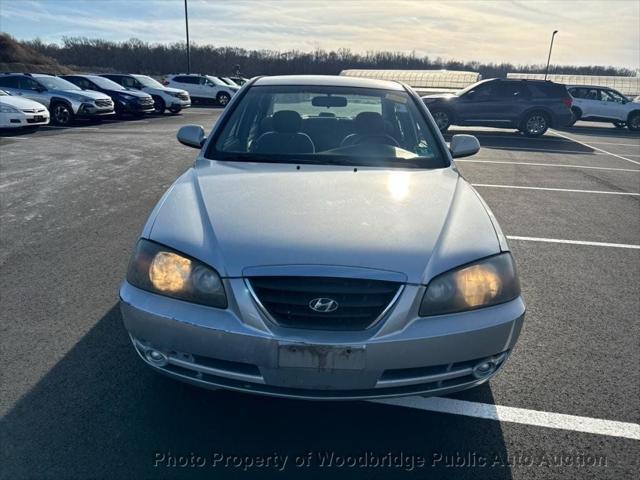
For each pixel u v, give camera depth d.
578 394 2.52
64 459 2.00
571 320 3.31
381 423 2.28
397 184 2.56
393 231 2.06
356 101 3.34
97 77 18.31
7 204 5.80
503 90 15.18
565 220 5.77
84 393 2.40
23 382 2.47
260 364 1.86
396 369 1.88
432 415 2.34
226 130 3.11
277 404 2.37
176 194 2.44
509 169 9.30
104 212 5.52
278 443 2.14
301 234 2.00
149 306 1.97
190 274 1.95
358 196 2.37
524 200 6.71
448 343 1.89
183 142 3.32
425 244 2.01
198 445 2.11
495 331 1.96
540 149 12.60
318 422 2.27
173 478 1.94
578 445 2.18
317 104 3.32
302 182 2.53
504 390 2.54
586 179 8.43
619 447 2.17
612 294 3.75
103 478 1.93
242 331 1.85
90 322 3.08
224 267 1.90
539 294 3.72
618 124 20.75
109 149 10.29
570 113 15.19
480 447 2.15
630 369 2.75
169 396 2.40
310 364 1.83
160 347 1.98
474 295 1.96
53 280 3.70
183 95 20.48
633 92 42.78
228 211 2.18
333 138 3.12
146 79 20.80
